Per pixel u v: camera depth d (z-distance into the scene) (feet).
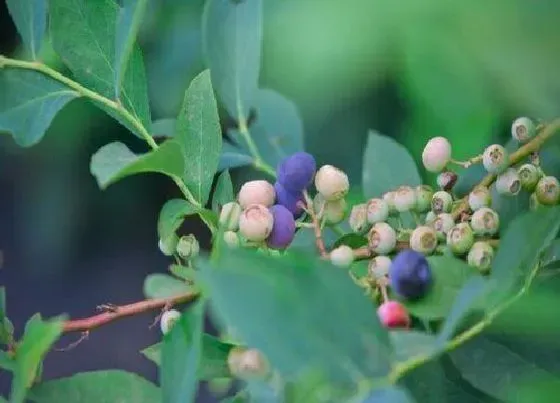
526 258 2.89
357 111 5.04
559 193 3.12
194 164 3.08
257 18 3.43
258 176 3.86
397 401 2.69
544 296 2.93
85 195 9.77
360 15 4.15
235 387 2.93
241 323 2.65
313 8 4.33
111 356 9.33
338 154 5.57
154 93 6.82
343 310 2.71
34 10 3.16
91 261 10.12
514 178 3.14
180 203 3.07
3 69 3.15
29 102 3.16
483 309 2.91
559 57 3.43
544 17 3.43
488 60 3.55
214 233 3.07
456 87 3.90
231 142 3.51
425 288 2.94
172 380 2.82
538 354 2.93
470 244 3.01
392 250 3.05
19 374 2.88
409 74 4.10
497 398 2.93
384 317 2.89
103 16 3.15
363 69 4.26
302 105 4.91
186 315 2.82
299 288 2.69
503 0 3.49
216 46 3.43
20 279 10.06
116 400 2.97
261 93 3.57
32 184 9.68
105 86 3.16
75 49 3.15
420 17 3.93
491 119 3.93
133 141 8.11
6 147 9.44
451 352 2.93
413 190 3.15
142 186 9.93
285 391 2.73
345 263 3.01
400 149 3.41
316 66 4.37
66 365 9.21
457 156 4.00
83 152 8.80
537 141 3.17
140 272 10.02
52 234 9.87
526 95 3.46
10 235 9.96
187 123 3.08
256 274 2.67
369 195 3.40
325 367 2.68
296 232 3.17
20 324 9.86
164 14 6.66
